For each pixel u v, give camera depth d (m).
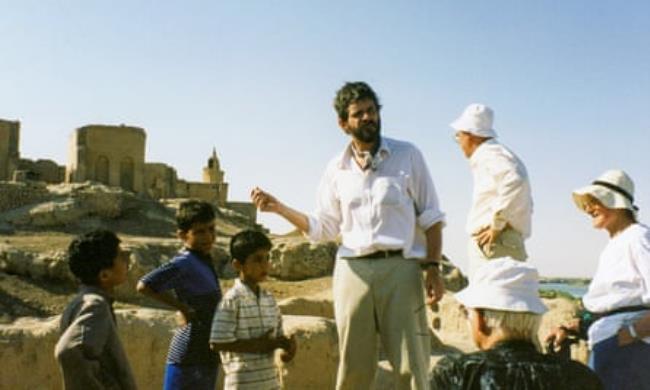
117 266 4.56
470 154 5.82
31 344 8.05
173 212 46.28
